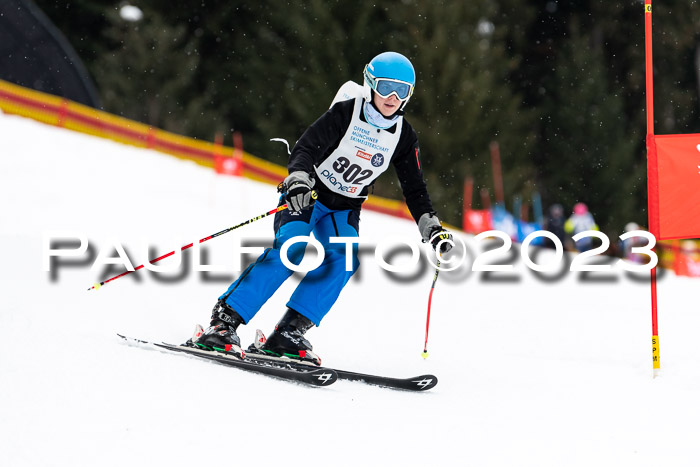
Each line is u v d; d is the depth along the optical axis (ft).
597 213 229.86
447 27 230.27
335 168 32.04
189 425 21.07
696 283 93.76
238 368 28.89
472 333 47.60
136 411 21.44
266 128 226.58
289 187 29.48
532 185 228.22
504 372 35.91
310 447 20.70
